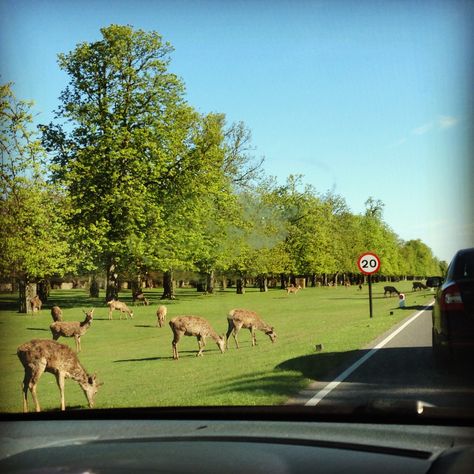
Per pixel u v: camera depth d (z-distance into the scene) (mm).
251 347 18234
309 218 86250
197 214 47156
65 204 40312
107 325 32125
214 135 47281
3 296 63469
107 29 42750
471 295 9031
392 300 46062
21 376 16766
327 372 10859
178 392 9617
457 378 9398
